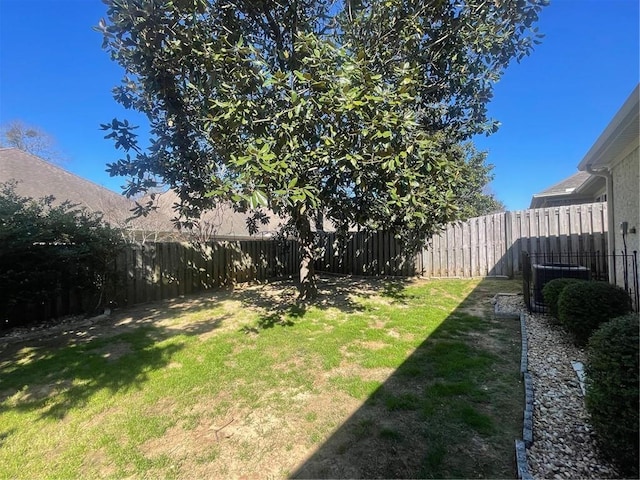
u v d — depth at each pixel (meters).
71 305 6.48
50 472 2.33
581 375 3.34
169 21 4.36
